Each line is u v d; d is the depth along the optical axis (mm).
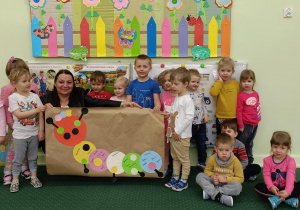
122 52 2816
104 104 2398
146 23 2773
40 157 2910
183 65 2789
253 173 2449
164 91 2764
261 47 2783
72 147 2355
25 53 2863
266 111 2855
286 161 2088
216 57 2797
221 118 2717
